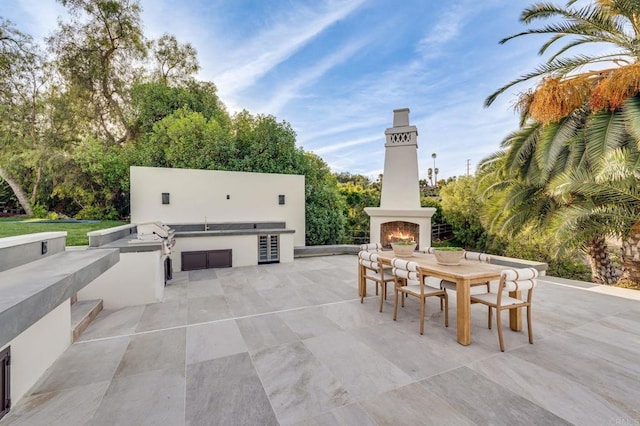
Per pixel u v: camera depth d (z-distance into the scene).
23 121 8.39
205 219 7.14
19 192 7.88
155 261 3.93
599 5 4.48
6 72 8.09
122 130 11.11
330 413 1.73
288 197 8.12
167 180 6.80
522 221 6.58
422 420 1.66
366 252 4.03
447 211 13.46
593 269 6.59
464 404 1.81
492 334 2.91
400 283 3.90
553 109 4.75
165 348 2.59
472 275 2.68
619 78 4.07
